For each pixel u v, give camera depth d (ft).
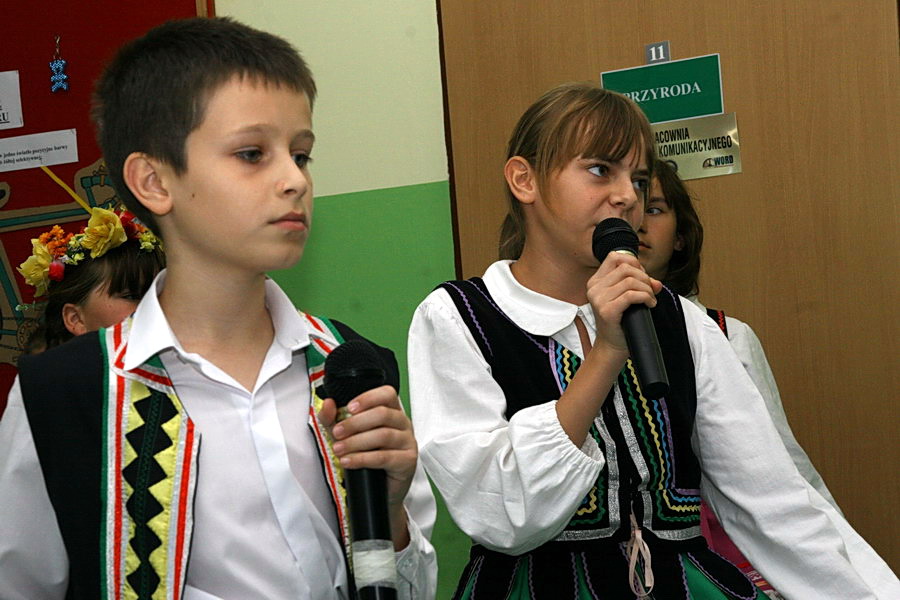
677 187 8.32
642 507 5.23
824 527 5.30
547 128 5.69
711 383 5.61
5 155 11.30
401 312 10.66
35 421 3.90
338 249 10.82
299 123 4.14
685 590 5.11
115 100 4.31
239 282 4.09
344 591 4.10
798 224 9.64
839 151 9.56
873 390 9.38
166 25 4.38
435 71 10.68
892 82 9.43
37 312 9.88
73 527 3.82
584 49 10.23
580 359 5.51
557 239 5.64
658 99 10.02
